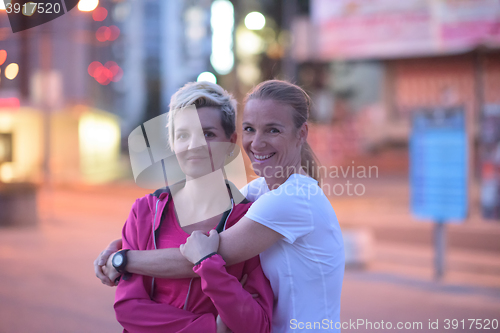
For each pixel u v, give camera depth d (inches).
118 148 994.1
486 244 279.6
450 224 324.8
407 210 389.7
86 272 211.0
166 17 1070.4
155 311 53.2
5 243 278.4
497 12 405.4
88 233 318.0
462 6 414.6
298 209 55.1
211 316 53.3
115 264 55.0
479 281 208.5
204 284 50.4
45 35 407.2
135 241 58.5
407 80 702.5
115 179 702.5
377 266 236.5
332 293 58.7
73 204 471.8
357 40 439.8
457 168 208.2
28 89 699.4
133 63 1097.4
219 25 402.3
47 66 507.8
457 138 207.2
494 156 284.8
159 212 58.2
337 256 59.4
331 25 448.1
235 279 51.6
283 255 56.6
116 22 1048.2
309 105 62.7
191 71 1056.2
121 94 1093.1
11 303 165.5
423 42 429.1
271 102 57.1
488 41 411.5
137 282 55.4
